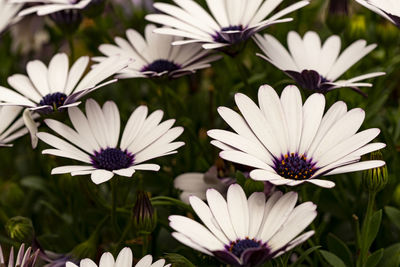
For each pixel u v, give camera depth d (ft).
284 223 1.58
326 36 2.11
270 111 1.69
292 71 1.78
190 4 1.91
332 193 1.90
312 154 1.69
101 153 1.77
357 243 1.80
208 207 1.61
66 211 2.07
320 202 1.90
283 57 1.91
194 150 2.05
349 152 1.65
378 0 1.82
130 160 1.77
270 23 1.77
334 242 1.80
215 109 2.16
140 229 1.74
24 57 2.48
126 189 1.96
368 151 1.63
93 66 1.86
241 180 1.75
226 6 1.91
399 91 2.15
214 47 1.78
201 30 1.88
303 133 1.69
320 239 1.91
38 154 2.18
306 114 1.70
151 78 1.91
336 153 1.67
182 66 1.93
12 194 2.04
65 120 1.91
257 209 1.61
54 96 1.84
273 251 1.55
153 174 2.03
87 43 2.24
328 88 1.80
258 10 1.89
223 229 1.60
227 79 2.14
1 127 1.89
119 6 2.32
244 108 1.68
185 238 1.54
